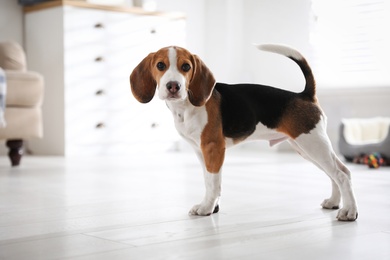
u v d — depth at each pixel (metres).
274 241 1.40
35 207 1.97
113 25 4.48
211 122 1.72
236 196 2.26
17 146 3.55
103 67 4.45
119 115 4.58
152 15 4.70
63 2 4.19
